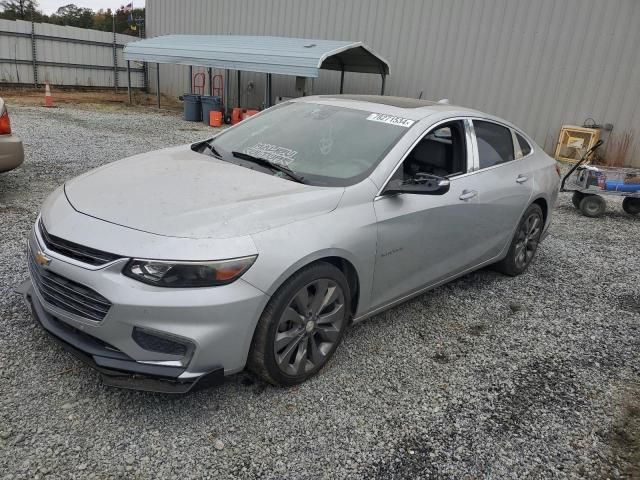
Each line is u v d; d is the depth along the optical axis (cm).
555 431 288
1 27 1848
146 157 375
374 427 278
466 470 254
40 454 238
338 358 338
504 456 266
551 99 1260
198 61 1521
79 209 282
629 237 691
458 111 422
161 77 2166
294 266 274
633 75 1148
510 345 378
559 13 1216
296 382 303
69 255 264
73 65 2064
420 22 1432
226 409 279
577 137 1200
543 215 526
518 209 468
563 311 442
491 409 302
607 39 1167
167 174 325
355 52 1374
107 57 2161
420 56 1448
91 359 259
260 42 1547
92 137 1088
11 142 557
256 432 265
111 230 261
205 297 249
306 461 250
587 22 1184
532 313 434
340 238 298
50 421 258
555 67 1242
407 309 419
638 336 407
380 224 324
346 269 318
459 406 302
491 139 452
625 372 354
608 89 1184
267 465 245
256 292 262
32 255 296
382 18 1499
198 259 249
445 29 1391
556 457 269
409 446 266
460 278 496
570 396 322
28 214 547
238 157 369
